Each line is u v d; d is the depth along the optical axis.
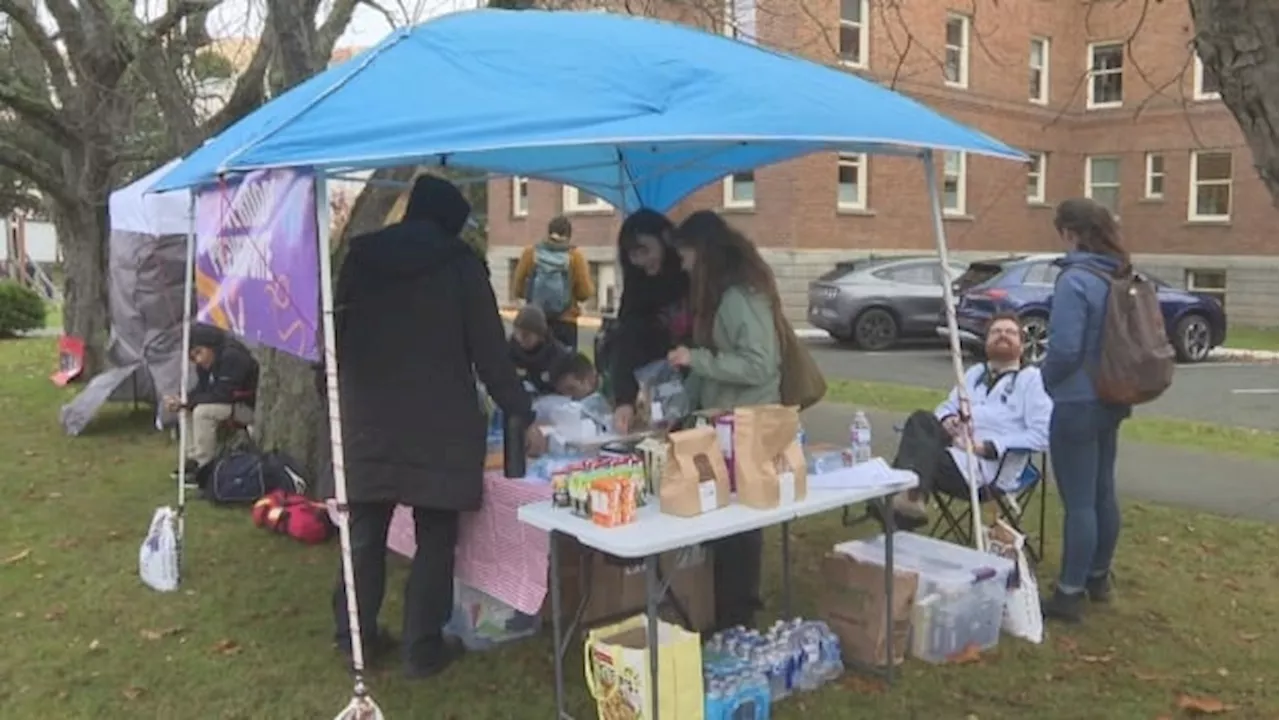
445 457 3.84
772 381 4.21
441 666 4.13
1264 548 5.73
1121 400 4.30
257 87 9.01
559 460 4.25
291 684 4.02
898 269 17.61
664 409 4.64
